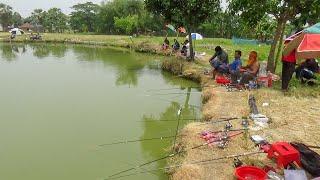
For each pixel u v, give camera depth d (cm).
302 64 1706
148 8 2562
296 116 1216
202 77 2022
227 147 978
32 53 3969
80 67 2786
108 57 3512
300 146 880
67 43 5406
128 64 2955
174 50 3247
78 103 1661
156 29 7269
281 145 873
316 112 1257
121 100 1720
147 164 1028
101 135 1258
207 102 1505
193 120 1412
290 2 1677
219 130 1099
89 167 1017
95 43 5156
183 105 1634
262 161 882
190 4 2397
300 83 1647
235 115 1241
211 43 4216
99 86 2038
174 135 1249
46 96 1786
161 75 2389
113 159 1069
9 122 1381
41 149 1140
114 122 1396
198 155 941
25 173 983
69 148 1149
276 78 1739
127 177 955
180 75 2261
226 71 1845
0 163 1041
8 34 6500
